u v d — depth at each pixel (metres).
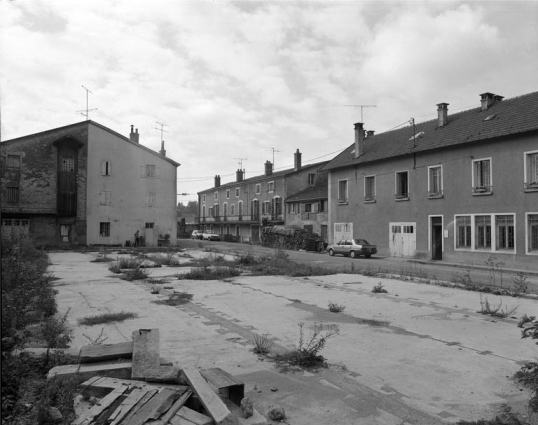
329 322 8.20
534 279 17.05
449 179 25.52
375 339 6.94
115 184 39.53
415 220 27.78
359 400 4.51
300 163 49.19
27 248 17.62
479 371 5.41
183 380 4.21
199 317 8.61
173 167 42.25
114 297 11.12
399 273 17.53
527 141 21.44
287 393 4.68
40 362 5.10
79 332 7.22
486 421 3.96
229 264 20.03
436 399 4.54
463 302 10.49
